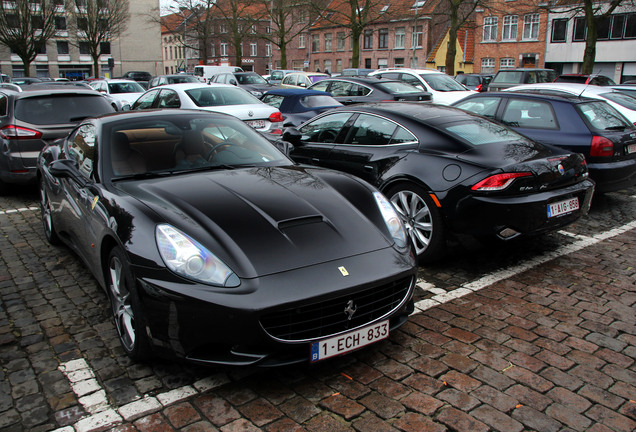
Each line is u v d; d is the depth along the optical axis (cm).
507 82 2002
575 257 484
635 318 360
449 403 262
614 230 574
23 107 686
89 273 442
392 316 288
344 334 269
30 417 252
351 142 527
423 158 450
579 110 632
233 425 246
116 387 276
